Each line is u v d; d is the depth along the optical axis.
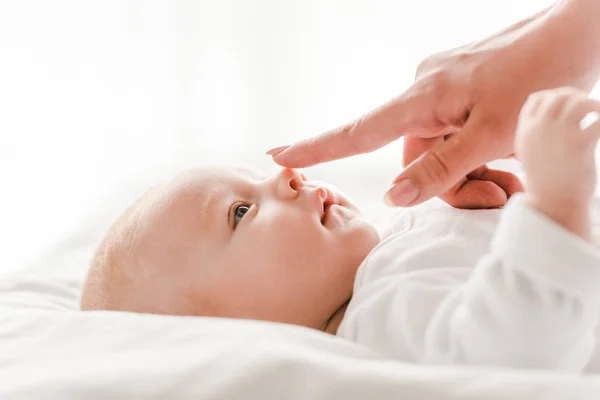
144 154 2.33
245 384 0.70
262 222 1.01
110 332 0.87
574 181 0.67
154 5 2.24
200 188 1.08
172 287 1.04
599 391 0.61
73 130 2.26
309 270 0.99
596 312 0.68
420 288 0.86
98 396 0.73
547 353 0.71
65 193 2.14
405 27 2.07
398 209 1.19
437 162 0.87
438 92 0.92
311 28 2.16
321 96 2.19
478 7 2.00
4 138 2.22
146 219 1.08
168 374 0.73
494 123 0.88
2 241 1.88
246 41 2.22
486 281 0.70
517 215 0.68
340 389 0.67
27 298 1.26
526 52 0.91
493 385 0.64
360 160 2.08
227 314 1.01
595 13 0.93
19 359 0.86
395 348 0.84
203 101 2.29
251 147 2.26
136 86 2.29
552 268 0.65
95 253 1.15
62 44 2.23
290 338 0.79
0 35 2.19
